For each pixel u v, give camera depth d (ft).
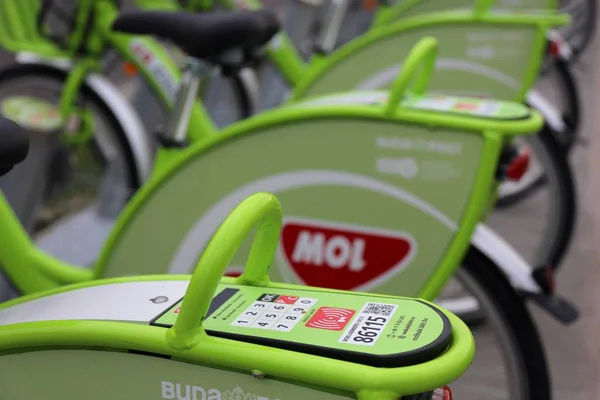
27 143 2.42
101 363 2.24
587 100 12.93
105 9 6.43
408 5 8.21
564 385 5.80
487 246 4.15
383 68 6.41
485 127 3.62
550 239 6.90
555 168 6.73
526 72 6.14
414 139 3.76
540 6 7.67
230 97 8.84
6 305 2.53
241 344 2.05
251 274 2.45
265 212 2.19
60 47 6.61
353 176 3.90
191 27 4.31
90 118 6.75
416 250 3.85
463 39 6.22
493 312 4.22
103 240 7.27
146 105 7.70
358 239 3.95
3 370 2.38
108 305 2.40
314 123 3.92
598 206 9.08
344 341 2.03
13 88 6.89
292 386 2.00
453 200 3.75
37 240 7.18
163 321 2.24
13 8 6.94
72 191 7.88
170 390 2.16
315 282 4.07
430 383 1.92
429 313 2.19
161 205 4.26
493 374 5.57
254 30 4.28
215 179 4.15
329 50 7.66
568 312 4.11
